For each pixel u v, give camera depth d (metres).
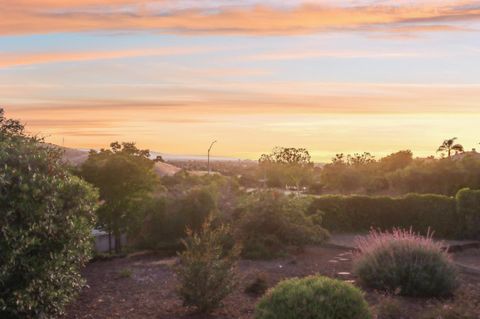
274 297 7.82
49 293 8.20
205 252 9.74
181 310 9.58
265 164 66.31
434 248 11.59
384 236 12.58
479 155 53.12
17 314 7.94
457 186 46.22
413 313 9.70
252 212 16.64
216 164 84.62
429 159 54.03
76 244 8.71
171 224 16.95
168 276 12.38
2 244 7.68
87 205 9.27
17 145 9.16
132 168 18.58
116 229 18.58
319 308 7.54
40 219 8.06
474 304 10.12
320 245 17.83
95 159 19.05
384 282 11.18
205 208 17.02
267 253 15.16
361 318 7.64
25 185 7.97
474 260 16.72
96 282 11.83
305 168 66.88
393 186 53.12
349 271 13.14
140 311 9.53
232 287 9.69
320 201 23.08
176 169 37.72
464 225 21.59
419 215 22.52
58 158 9.54
